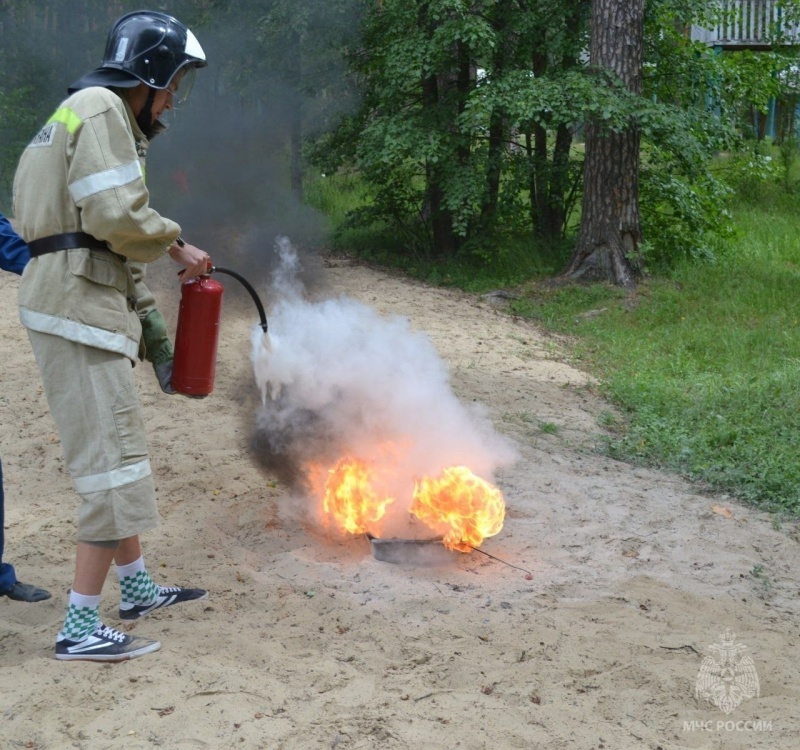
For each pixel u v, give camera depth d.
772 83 15.23
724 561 4.89
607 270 12.71
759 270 13.31
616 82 12.18
